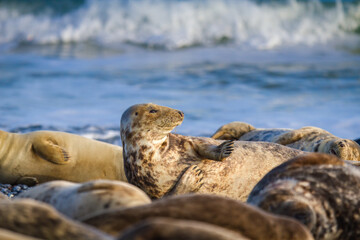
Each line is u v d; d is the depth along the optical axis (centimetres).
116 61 9506
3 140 3275
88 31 11188
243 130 3866
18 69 8600
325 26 11481
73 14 11512
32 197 1650
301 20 11481
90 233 1159
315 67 8650
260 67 8638
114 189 1509
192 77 7825
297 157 1892
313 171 1803
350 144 3275
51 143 3244
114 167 3312
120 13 11381
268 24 11325
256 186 1859
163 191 2461
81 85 7300
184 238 978
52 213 1188
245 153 2570
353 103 5994
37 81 7569
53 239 1144
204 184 2461
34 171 3244
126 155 2547
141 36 11025
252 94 6650
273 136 3697
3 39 10969
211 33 11044
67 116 5412
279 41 10969
